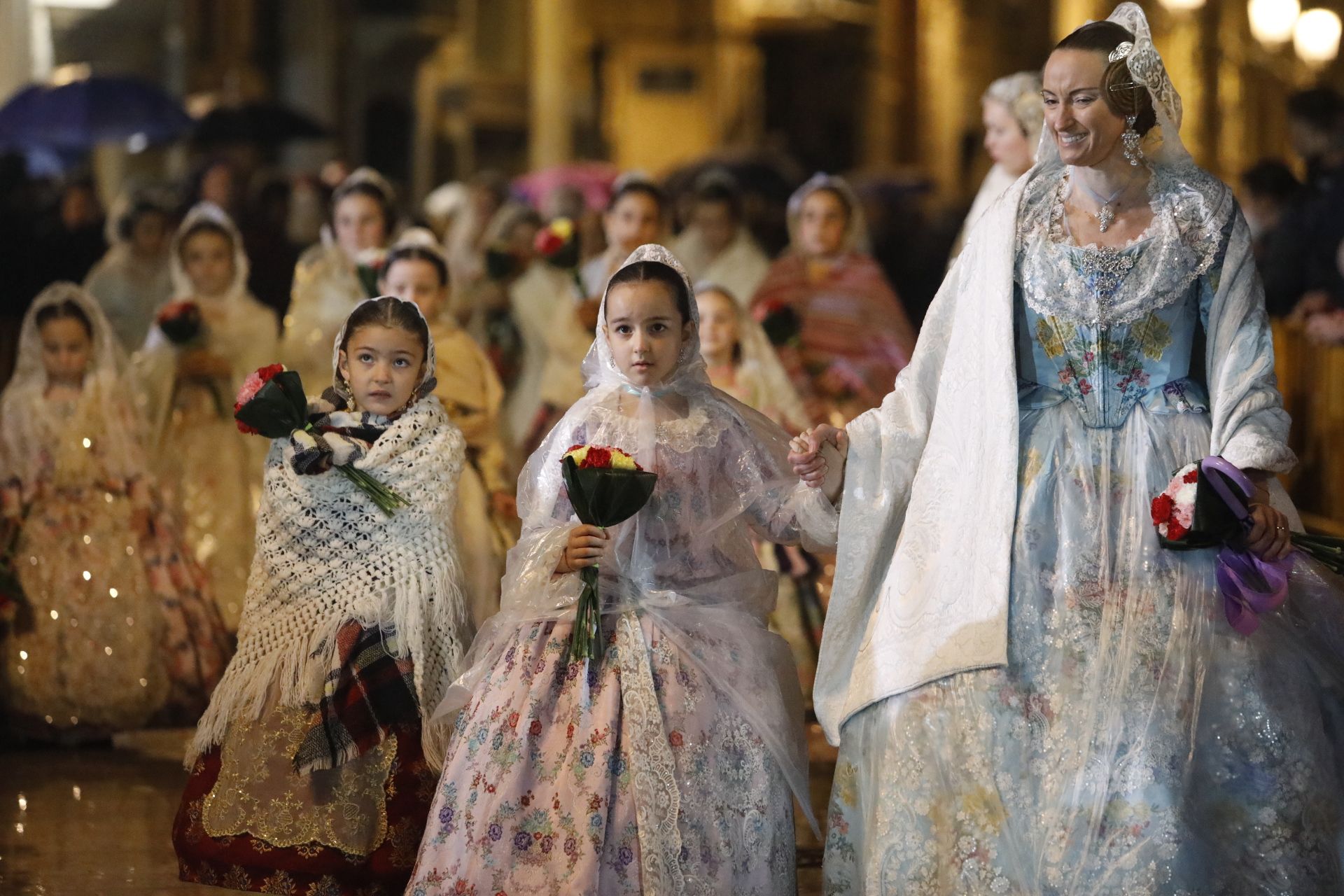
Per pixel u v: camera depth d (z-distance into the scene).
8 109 16.19
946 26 37.94
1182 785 4.57
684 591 5.24
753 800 4.97
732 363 8.23
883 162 35.91
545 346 11.70
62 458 7.99
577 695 5.01
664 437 5.31
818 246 10.06
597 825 4.82
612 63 33.59
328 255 9.67
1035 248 5.05
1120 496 4.90
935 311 5.27
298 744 5.43
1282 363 12.23
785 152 34.19
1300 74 21.11
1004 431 4.93
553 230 9.31
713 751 4.97
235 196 14.73
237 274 9.79
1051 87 4.94
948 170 38.47
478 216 14.99
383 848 5.35
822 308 9.96
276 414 5.51
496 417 8.30
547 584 5.14
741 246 11.79
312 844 5.34
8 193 14.73
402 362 5.68
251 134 18.45
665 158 33.88
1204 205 4.98
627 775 4.89
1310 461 11.86
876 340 9.91
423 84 31.39
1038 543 4.88
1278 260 11.19
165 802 6.84
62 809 6.72
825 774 7.08
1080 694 4.70
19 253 14.41
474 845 4.87
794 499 5.38
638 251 5.50
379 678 5.43
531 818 4.89
